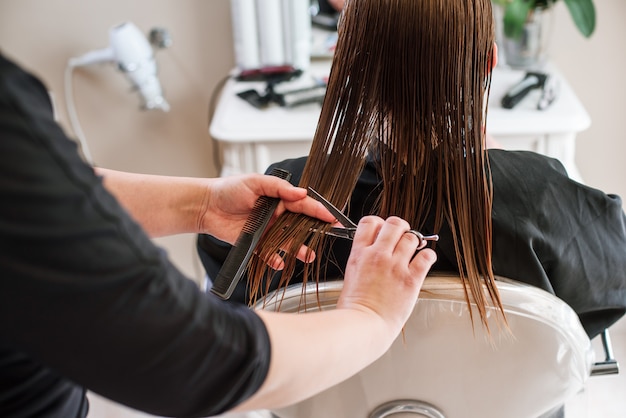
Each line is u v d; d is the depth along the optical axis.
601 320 0.83
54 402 0.53
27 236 0.39
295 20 1.48
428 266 0.60
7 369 0.49
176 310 0.44
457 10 0.64
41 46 1.55
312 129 1.30
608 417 1.53
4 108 0.39
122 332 0.42
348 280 0.60
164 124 1.66
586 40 1.52
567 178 0.76
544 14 1.45
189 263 1.89
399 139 0.71
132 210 0.80
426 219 0.73
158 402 0.45
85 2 1.51
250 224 0.74
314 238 0.74
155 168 1.72
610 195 0.78
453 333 0.71
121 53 1.46
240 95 1.41
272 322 0.50
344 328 0.53
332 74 0.72
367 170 0.78
